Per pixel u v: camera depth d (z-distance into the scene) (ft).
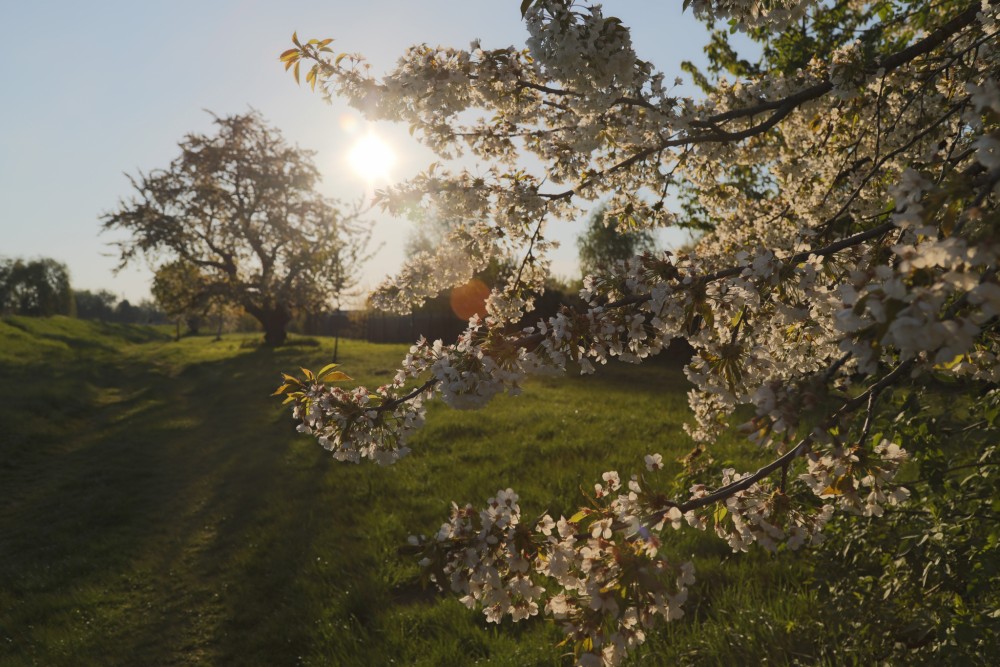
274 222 128.47
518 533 7.51
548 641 16.38
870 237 7.44
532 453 34.63
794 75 13.53
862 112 13.67
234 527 29.48
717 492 7.36
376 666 16.89
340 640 18.21
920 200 5.29
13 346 103.14
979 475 10.61
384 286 12.70
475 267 12.59
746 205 15.12
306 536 26.68
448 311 125.49
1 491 36.65
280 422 50.88
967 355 7.16
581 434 37.73
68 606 22.65
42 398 59.47
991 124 5.10
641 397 50.78
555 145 11.57
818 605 14.12
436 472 33.09
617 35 8.49
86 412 59.77
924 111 12.92
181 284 135.44
